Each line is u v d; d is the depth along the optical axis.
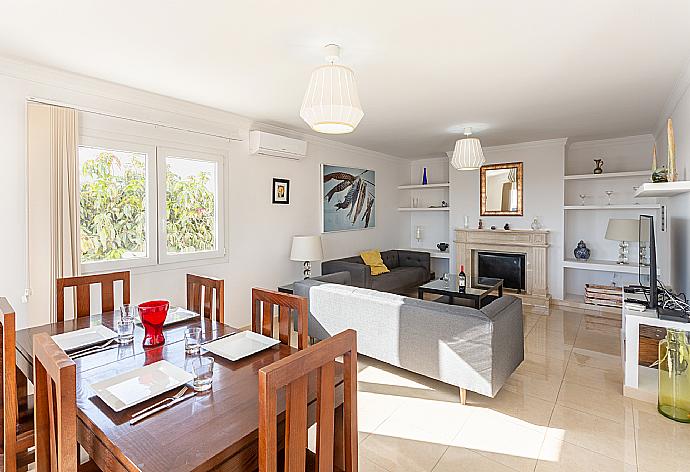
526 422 2.45
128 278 2.54
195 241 3.91
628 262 5.30
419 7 1.94
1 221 2.62
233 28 2.16
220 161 4.07
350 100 2.15
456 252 6.43
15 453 1.45
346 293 3.17
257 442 1.12
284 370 0.96
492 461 2.07
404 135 5.14
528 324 4.62
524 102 3.62
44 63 2.65
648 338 2.91
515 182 5.86
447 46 2.40
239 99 3.51
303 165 5.15
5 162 2.63
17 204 2.69
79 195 2.96
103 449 1.10
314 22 2.09
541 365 3.37
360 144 5.81
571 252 5.87
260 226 4.55
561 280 5.51
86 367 1.55
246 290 4.39
